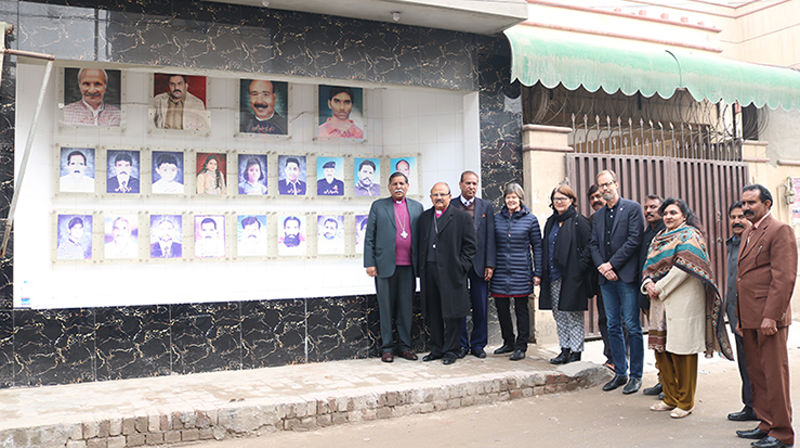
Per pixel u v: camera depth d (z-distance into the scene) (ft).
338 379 21.50
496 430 18.11
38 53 20.72
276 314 24.02
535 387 21.80
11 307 20.88
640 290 20.98
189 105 25.35
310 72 24.45
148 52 22.34
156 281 24.66
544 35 30.19
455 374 22.04
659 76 28.99
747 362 16.79
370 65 25.43
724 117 34.47
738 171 33.86
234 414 17.93
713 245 32.65
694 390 18.80
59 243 23.29
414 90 27.04
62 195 23.44
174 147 25.13
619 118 31.04
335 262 27.35
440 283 23.93
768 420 16.31
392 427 18.70
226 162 25.84
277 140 26.61
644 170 30.99
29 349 20.98
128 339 22.13
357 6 24.04
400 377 21.70
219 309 23.30
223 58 23.26
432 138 28.07
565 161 28.91
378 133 28.32
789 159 36.40
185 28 22.84
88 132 23.97
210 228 25.48
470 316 26.71
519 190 24.94
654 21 35.53
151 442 17.20
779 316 15.70
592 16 33.99
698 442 16.40
